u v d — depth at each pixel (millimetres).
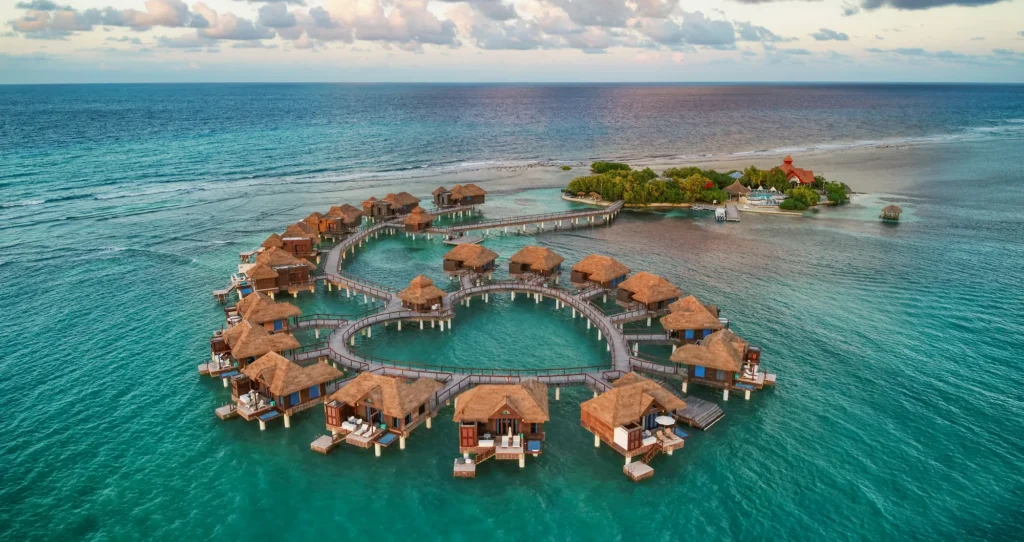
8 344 57656
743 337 59062
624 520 35625
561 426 45250
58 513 35719
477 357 56312
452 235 97750
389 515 36000
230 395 49031
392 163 174375
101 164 156500
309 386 45062
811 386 49906
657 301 63312
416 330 62781
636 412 40562
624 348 55156
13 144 185125
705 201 123750
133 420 45344
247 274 69625
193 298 70000
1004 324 61656
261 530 34750
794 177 130625
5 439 42656
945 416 45438
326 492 37938
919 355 55156
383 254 91062
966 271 78625
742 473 39500
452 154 194625
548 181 149875
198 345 57969
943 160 177500
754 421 45094
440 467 40531
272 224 104062
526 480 39156
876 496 37156
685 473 39625
